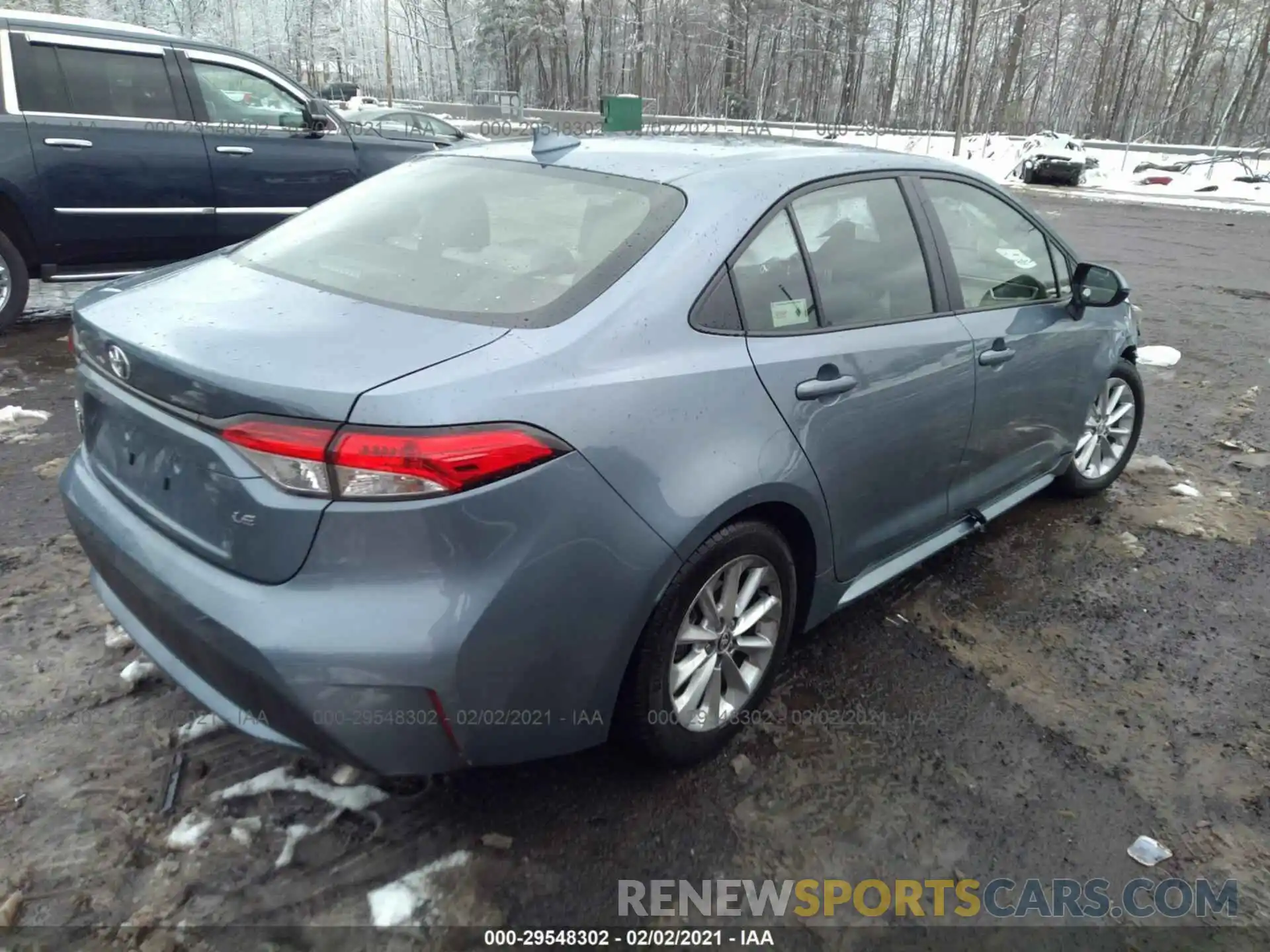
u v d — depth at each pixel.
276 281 2.47
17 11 6.07
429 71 65.56
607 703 2.21
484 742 2.02
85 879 2.11
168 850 2.20
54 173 6.01
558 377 2.02
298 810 2.34
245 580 1.95
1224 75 43.59
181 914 2.04
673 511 2.16
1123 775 2.68
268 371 1.91
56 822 2.26
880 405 2.80
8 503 3.87
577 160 2.82
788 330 2.57
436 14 63.06
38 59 5.98
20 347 6.05
